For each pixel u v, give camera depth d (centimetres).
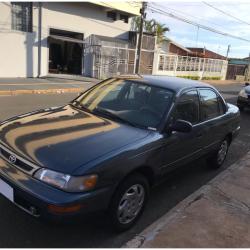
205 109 521
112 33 2745
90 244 344
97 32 2609
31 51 2142
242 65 5272
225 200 463
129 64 2839
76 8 2384
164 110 431
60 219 304
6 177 331
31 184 315
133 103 452
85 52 2534
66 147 340
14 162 339
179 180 543
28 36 2103
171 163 437
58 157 325
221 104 583
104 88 499
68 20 2348
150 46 3070
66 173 311
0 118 890
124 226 368
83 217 316
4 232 345
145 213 424
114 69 2694
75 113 443
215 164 602
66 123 402
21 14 2059
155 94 455
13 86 1617
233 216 420
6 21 1983
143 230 379
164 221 389
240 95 1396
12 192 325
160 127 415
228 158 697
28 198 312
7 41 2006
